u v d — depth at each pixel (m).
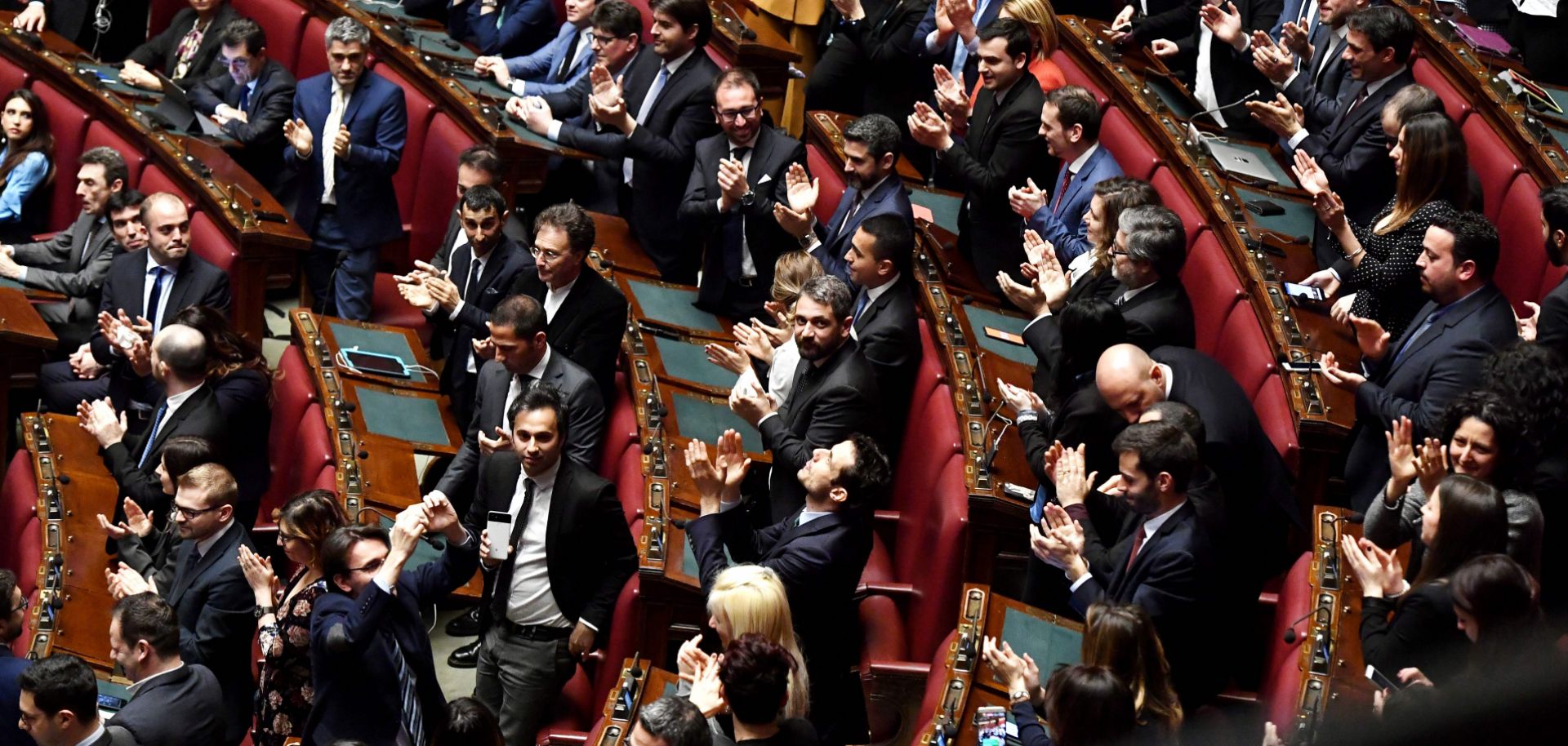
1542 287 24.33
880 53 31.86
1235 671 18.39
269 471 26.03
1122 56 30.88
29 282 30.14
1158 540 16.05
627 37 30.80
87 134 33.41
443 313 25.84
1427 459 15.20
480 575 25.23
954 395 22.23
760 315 27.55
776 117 34.88
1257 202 26.02
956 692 17.09
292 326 27.78
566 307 24.14
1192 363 18.36
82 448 26.80
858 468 18.09
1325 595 16.89
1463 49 27.33
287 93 32.75
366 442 25.30
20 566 25.23
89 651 23.06
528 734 20.44
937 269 25.61
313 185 31.23
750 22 35.47
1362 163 23.52
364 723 17.75
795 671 15.95
